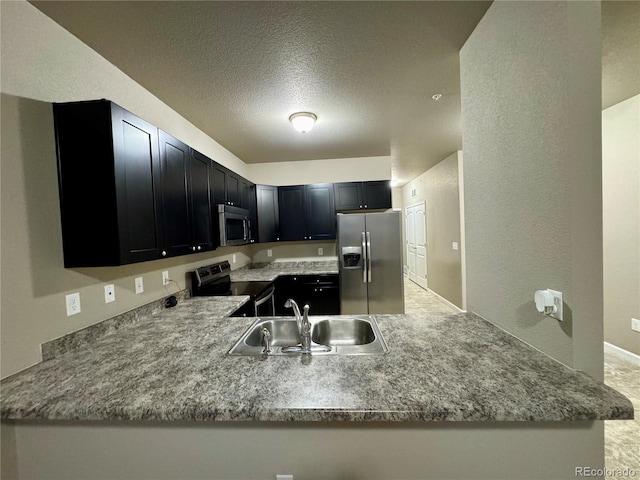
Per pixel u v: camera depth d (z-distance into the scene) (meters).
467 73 1.54
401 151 3.76
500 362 1.01
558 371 0.93
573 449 0.84
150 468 0.92
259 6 1.29
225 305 2.05
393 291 3.27
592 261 0.91
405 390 0.87
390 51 1.64
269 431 0.89
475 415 0.77
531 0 1.05
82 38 1.43
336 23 1.40
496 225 1.31
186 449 0.91
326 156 3.89
